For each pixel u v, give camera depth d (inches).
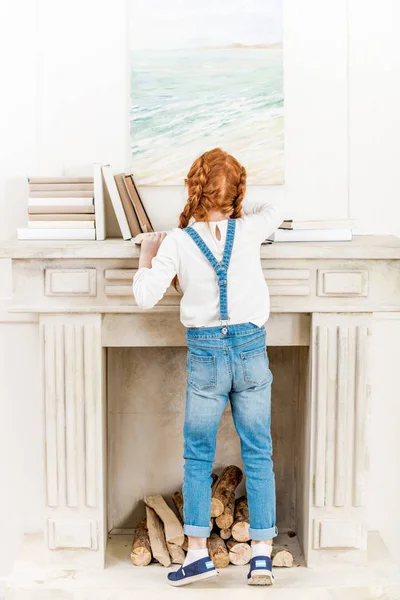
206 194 89.0
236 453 111.9
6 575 110.9
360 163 106.3
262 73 104.0
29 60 103.3
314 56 104.7
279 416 111.1
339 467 97.3
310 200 106.7
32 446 108.8
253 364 89.2
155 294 86.5
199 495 92.0
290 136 105.7
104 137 105.0
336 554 99.4
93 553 98.7
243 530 100.3
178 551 100.0
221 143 104.8
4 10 102.5
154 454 111.3
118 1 103.3
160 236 91.0
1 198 105.2
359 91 105.2
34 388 107.7
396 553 111.5
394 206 107.1
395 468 109.8
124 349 109.0
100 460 97.3
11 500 109.9
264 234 90.4
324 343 95.4
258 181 105.5
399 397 108.6
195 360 89.9
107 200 105.7
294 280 93.7
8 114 103.9
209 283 87.8
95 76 104.2
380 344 107.7
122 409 110.3
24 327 106.7
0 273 106.8
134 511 112.0
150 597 92.6
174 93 104.0
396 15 104.3
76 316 94.8
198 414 90.8
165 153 105.0
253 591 92.7
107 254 92.1
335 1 104.0
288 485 112.0
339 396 96.2
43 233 99.0
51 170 105.1
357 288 93.7
